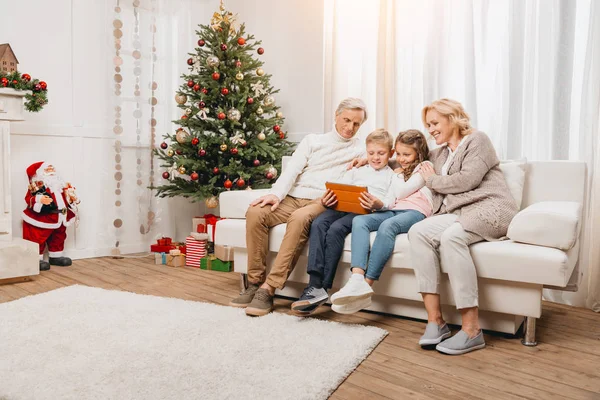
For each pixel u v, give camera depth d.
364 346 1.69
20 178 3.13
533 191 2.12
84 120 3.41
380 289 2.04
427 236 1.80
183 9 3.92
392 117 3.06
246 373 1.45
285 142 3.55
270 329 1.86
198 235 3.21
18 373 1.44
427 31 2.90
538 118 2.54
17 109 2.76
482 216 1.83
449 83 2.85
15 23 3.06
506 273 1.72
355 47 3.29
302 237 2.11
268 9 3.84
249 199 2.42
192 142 3.20
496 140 2.71
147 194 3.71
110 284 2.68
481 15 2.73
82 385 1.36
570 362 1.64
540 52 2.52
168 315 2.02
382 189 2.19
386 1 3.06
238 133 3.22
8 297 2.38
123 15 3.55
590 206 2.38
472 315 1.74
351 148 2.44
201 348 1.65
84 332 1.80
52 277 2.84
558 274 1.64
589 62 2.37
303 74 3.64
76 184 3.39
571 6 2.42
